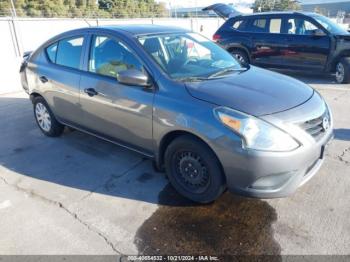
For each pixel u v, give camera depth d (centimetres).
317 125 271
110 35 349
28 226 276
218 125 255
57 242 257
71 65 393
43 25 1373
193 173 289
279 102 269
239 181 258
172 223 274
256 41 849
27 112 592
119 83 325
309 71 786
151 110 297
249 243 248
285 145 246
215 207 293
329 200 295
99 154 407
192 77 307
